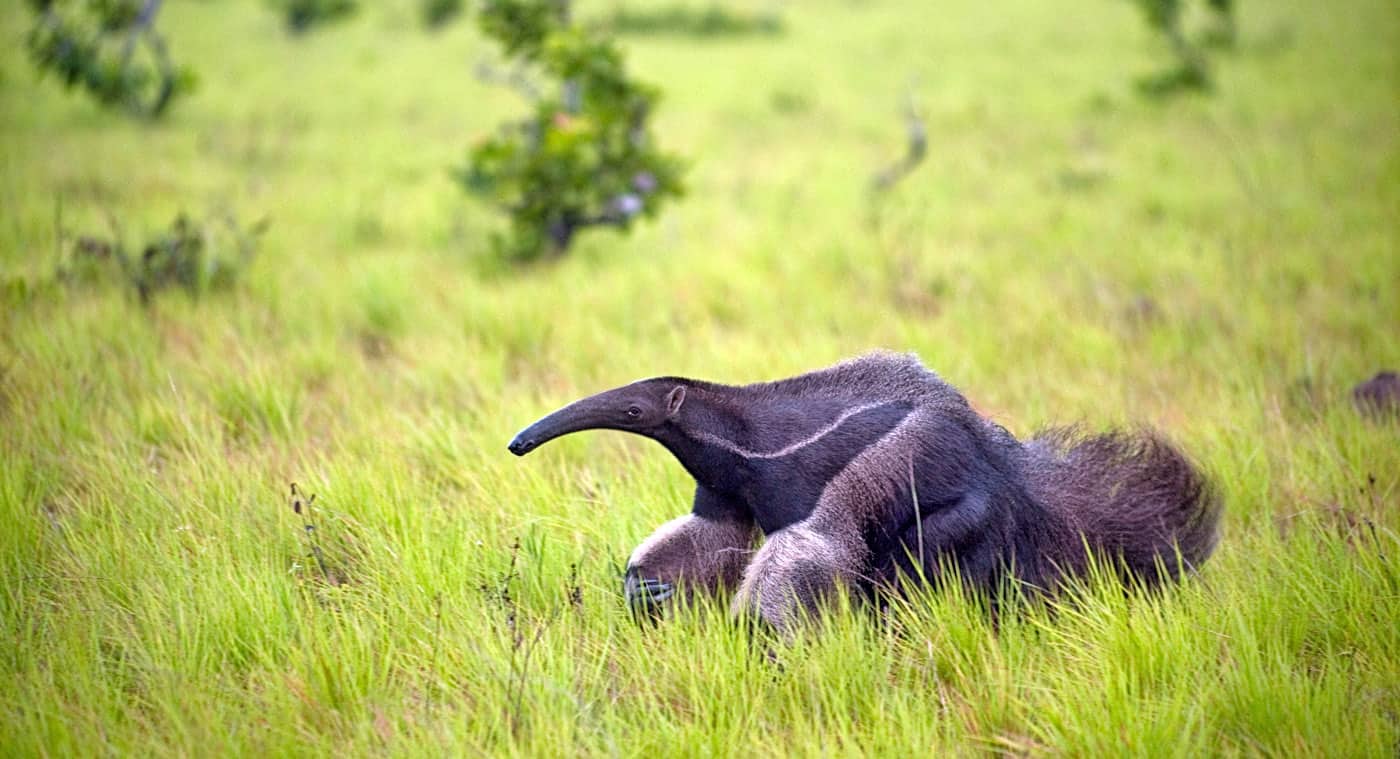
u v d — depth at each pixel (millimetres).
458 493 22438
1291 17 128375
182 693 15156
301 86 93375
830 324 33750
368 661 15961
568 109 44781
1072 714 14711
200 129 71625
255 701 15383
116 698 15359
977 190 57250
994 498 17375
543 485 21312
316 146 68000
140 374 27516
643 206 42188
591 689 15875
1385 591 17391
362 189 55125
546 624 16984
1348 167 57594
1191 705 15023
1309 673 16359
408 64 107000
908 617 16797
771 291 36781
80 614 17266
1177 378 28828
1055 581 18125
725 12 136000
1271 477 22219
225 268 36438
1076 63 108938
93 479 21906
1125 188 56469
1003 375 29641
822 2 169750
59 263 34844
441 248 44719
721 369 29250
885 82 99688
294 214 49156
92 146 63469
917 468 16828
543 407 25797
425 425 24641
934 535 16953
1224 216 49031
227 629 16812
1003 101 88188
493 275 40438
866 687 15688
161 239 36438
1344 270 38500
